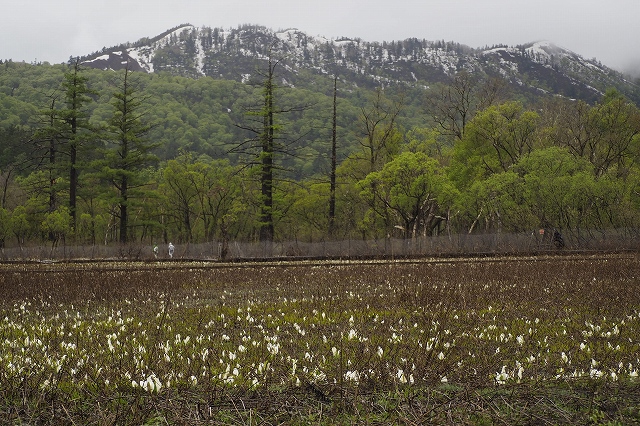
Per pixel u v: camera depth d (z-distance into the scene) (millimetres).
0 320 18312
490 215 57188
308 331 15617
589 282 24516
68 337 14656
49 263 44438
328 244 48219
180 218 76188
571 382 10258
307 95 175625
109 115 151625
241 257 45688
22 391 9539
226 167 75375
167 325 16609
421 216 60688
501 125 62750
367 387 10070
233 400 9203
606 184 49406
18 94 153625
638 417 8758
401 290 22844
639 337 14172
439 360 11023
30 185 73812
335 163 67500
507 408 9133
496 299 20516
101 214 77812
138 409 9000
